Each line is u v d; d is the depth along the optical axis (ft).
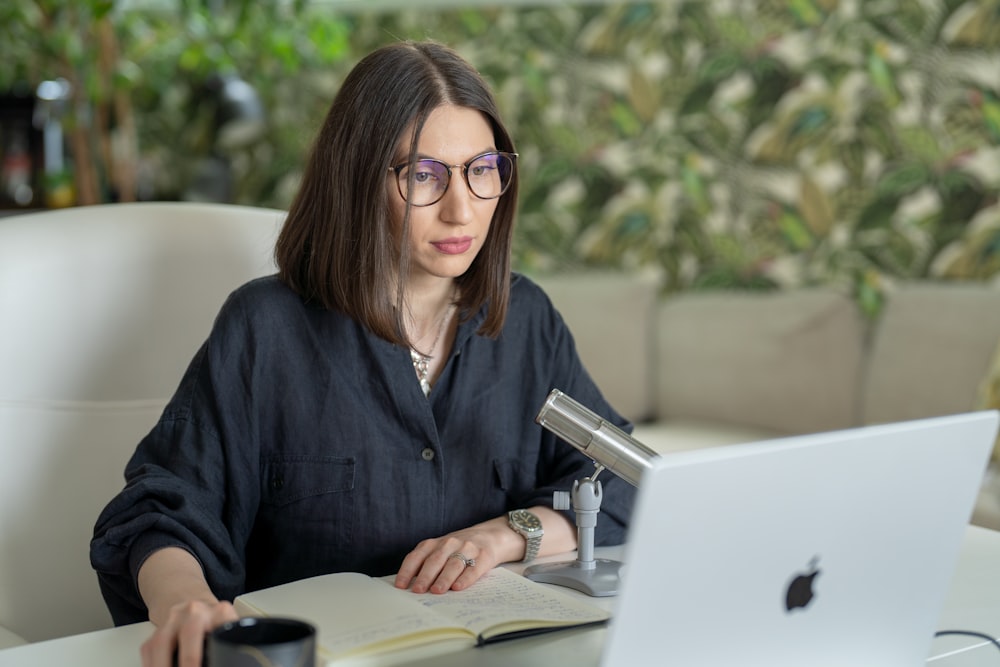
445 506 4.36
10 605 4.79
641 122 12.76
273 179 13.96
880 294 11.75
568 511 4.30
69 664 3.08
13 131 13.20
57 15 11.25
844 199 11.85
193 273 5.08
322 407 4.23
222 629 2.45
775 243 12.24
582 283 12.26
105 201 12.75
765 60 12.12
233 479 4.11
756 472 2.40
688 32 12.46
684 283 12.73
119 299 4.96
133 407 4.96
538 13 13.03
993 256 11.17
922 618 3.00
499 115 4.22
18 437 4.79
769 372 11.21
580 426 3.62
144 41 12.37
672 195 12.69
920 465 2.75
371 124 4.03
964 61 11.16
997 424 2.90
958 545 2.98
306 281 4.32
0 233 4.91
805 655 2.74
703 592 2.43
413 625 3.12
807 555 2.61
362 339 4.26
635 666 2.39
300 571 4.26
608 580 3.73
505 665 2.99
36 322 4.83
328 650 2.94
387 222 4.10
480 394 4.49
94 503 4.90
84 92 11.60
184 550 3.66
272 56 11.79
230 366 4.17
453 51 4.20
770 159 12.17
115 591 3.77
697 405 11.57
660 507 2.27
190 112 13.93
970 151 11.22
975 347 10.18
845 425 11.00
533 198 13.30
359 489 4.23
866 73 11.64
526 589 3.62
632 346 11.84
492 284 4.43
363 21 13.61
